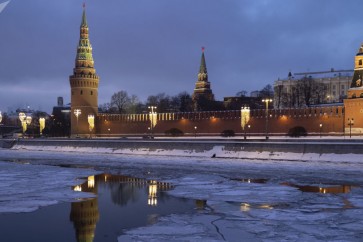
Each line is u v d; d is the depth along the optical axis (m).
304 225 27.25
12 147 124.44
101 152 100.19
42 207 34.50
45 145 115.81
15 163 76.88
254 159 73.38
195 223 28.33
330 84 191.75
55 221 29.86
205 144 82.62
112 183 48.22
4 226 28.62
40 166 70.19
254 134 111.69
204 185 45.56
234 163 67.69
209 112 120.56
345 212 31.03
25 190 42.69
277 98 192.88
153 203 35.91
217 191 41.34
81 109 146.00
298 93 163.12
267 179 50.50
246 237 24.72
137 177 53.66
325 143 67.38
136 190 42.91
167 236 25.27
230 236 25.00
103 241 25.16
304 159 68.19
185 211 32.50
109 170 62.53
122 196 39.31
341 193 39.84
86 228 27.98
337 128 99.94
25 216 31.36
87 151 103.31
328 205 33.81
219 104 189.88
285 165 63.19
